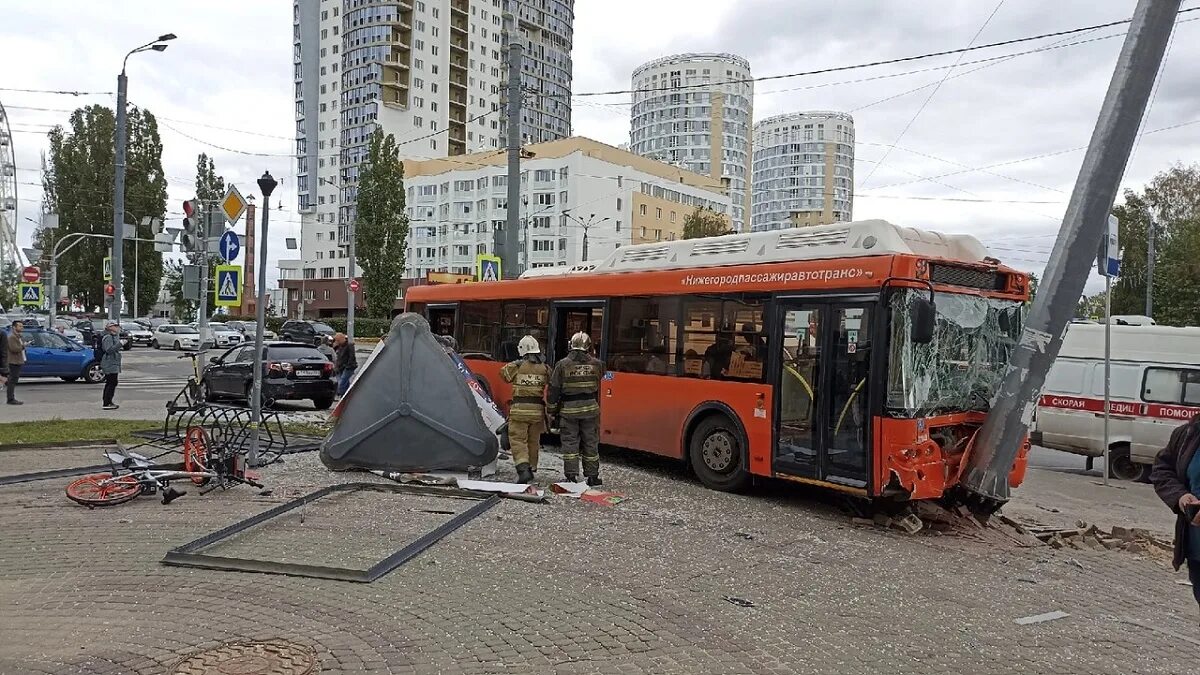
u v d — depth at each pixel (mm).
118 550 6570
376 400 10055
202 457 9258
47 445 11359
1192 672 4965
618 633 5129
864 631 5391
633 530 7797
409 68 102688
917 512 8742
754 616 5570
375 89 99938
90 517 7656
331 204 105000
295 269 108750
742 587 6215
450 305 15195
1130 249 42031
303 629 4969
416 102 103500
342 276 102562
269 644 4711
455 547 6945
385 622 5141
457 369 10109
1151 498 12211
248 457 10297
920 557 7441
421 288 16031
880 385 8234
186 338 44688
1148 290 36188
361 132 100938
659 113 131250
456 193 91375
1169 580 7172
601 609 5559
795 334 9211
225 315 80625
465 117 111312
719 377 10094
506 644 4867
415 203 94938
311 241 106562
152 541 6859
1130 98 7996
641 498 9398
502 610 5445
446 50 106750
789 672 4641
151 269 62125
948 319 8594
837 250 9094
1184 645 5453
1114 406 14625
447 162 95938
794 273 9281
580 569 6449
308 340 46188
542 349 13031
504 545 7070
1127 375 14586
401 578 6039
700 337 10438
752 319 9750
